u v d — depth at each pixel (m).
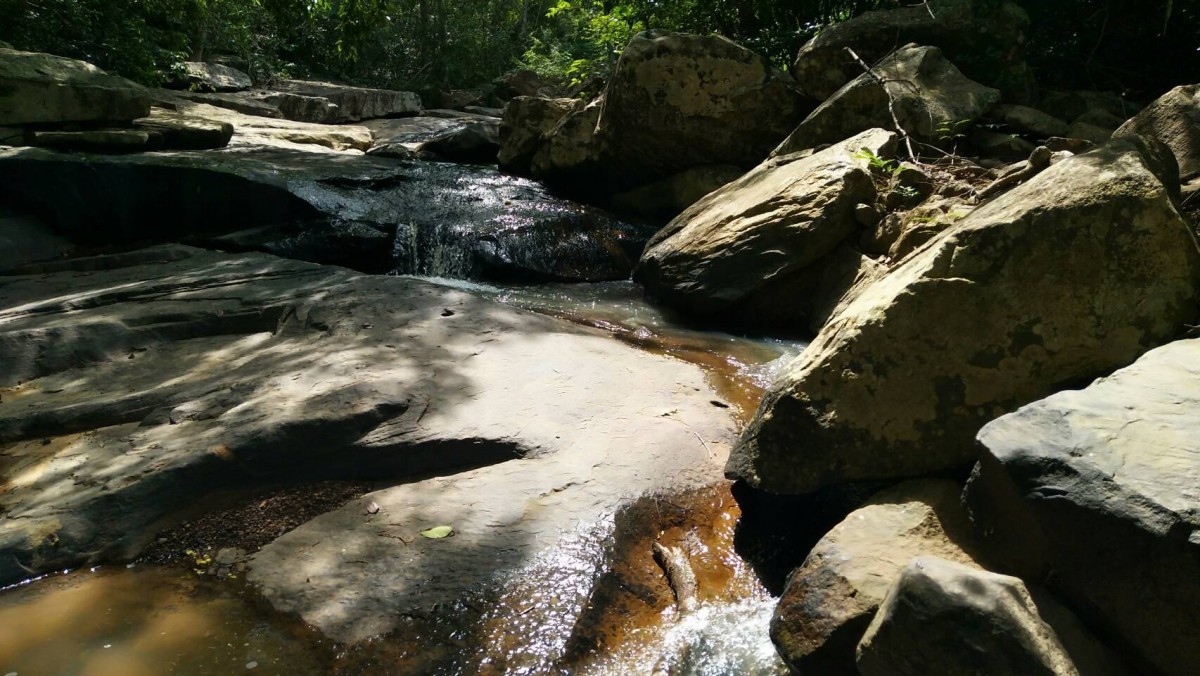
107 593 3.21
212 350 5.31
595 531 3.53
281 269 6.88
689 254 7.12
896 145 7.36
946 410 3.32
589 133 10.58
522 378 4.85
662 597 3.24
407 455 4.07
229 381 4.70
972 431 3.29
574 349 5.38
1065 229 3.31
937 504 3.06
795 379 3.50
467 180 10.71
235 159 9.98
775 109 9.55
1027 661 2.14
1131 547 2.22
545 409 4.48
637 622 3.10
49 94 9.50
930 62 8.37
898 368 3.36
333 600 3.11
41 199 8.65
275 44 22.36
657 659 2.91
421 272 8.45
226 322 5.66
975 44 8.86
